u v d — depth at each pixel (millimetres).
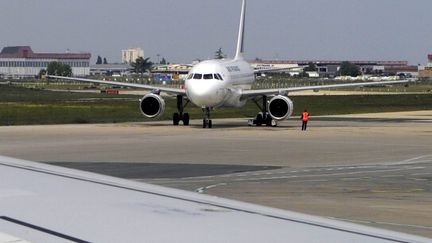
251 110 185375
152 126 121375
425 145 85188
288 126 124750
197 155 71938
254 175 56500
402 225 35094
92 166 61844
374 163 65688
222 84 114062
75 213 14180
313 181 53000
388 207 40938
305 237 12203
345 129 115750
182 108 124938
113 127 117562
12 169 19578
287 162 66125
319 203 42438
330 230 12820
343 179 54219
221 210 14742
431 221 36281
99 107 188375
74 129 111500
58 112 164500
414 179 54438
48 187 17000
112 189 17000
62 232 12562
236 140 91000
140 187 17391
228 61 127062
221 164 64062
